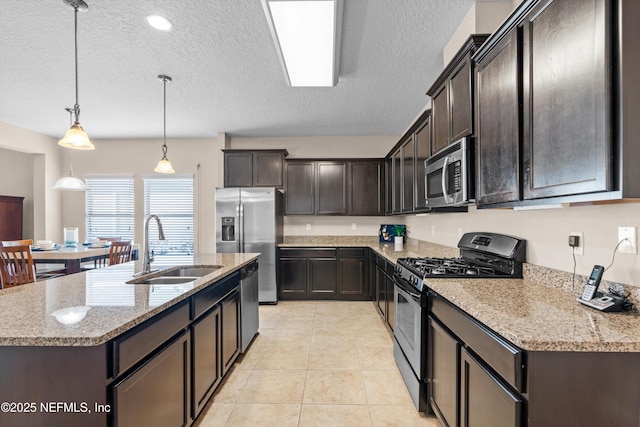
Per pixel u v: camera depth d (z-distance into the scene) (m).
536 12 1.21
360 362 2.57
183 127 4.47
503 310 1.22
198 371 1.76
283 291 4.44
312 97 3.37
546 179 1.17
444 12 1.99
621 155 0.90
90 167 5.10
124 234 5.07
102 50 2.42
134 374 1.19
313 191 4.66
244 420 1.86
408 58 2.55
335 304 4.25
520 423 0.97
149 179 5.07
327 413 1.92
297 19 1.88
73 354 1.05
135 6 1.92
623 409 0.96
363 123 4.29
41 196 4.79
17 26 2.10
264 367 2.49
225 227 4.31
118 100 3.43
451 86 2.01
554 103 1.13
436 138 2.29
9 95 3.29
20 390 1.06
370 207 4.66
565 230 1.52
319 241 4.96
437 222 3.32
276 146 5.02
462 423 1.38
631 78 0.89
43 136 4.77
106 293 1.53
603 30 0.92
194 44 2.35
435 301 1.74
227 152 4.69
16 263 2.91
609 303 1.20
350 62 2.62
